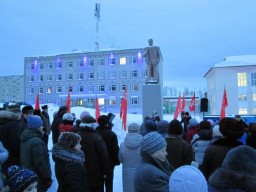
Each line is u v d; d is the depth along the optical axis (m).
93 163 5.46
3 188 2.50
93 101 62.25
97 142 5.53
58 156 4.03
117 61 61.53
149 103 17.53
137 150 5.45
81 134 5.55
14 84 107.12
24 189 2.43
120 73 61.12
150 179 2.98
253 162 2.23
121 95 60.81
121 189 7.75
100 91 62.31
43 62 66.56
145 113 17.52
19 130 5.74
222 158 3.97
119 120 26.09
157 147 3.16
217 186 2.18
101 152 5.52
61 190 4.02
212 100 49.44
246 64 45.22
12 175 2.47
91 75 63.06
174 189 2.06
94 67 62.81
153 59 18.11
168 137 4.96
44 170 4.99
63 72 64.88
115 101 61.19
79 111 33.06
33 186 2.48
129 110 60.12
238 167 2.23
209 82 53.28
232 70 45.88
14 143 5.55
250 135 4.56
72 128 6.90
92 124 5.68
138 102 59.88
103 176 5.62
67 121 7.01
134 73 60.41
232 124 4.10
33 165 5.00
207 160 4.14
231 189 2.14
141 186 3.03
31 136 5.07
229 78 45.91
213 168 4.04
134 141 5.44
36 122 5.12
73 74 64.19
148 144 3.17
